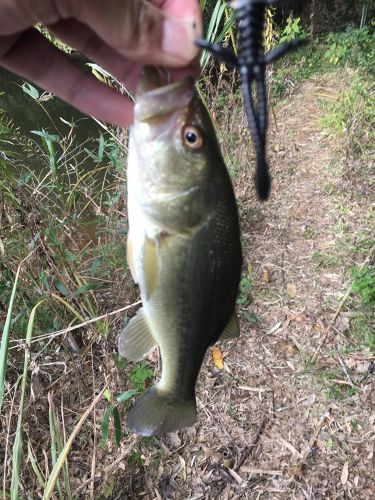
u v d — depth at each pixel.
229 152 0.84
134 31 0.22
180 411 0.28
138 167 0.25
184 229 0.25
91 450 0.52
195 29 0.23
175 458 0.53
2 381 0.34
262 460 0.52
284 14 1.51
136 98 0.25
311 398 0.57
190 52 0.23
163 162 0.24
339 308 0.65
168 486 0.51
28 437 0.46
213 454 0.53
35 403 0.51
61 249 0.56
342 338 0.62
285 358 0.61
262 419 0.56
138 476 0.52
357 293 0.66
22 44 0.29
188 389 0.28
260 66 0.18
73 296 0.52
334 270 0.70
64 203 0.61
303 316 0.65
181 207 0.24
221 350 0.63
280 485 0.50
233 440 0.54
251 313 0.67
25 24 0.24
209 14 1.11
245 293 0.69
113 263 0.65
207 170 0.25
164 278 0.25
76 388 0.56
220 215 0.25
